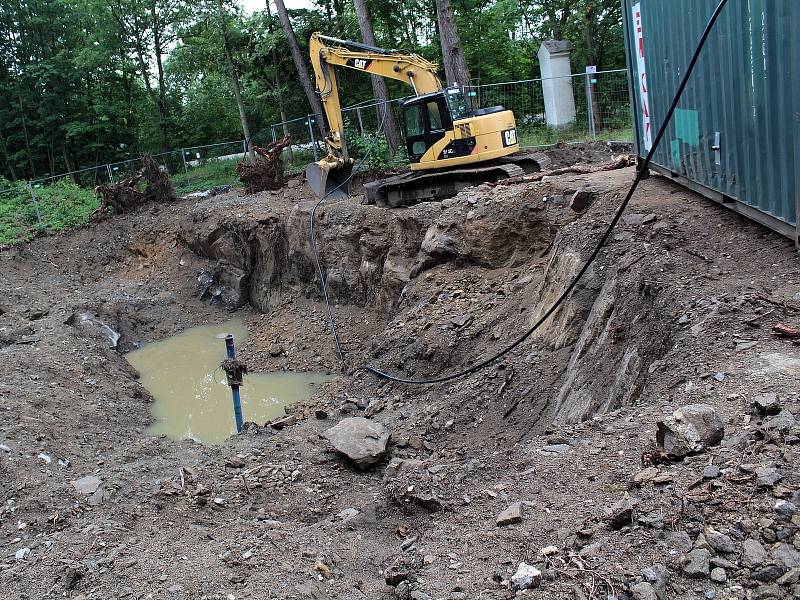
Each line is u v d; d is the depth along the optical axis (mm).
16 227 23031
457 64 20188
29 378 12055
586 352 8133
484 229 12312
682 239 8062
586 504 4461
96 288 20109
